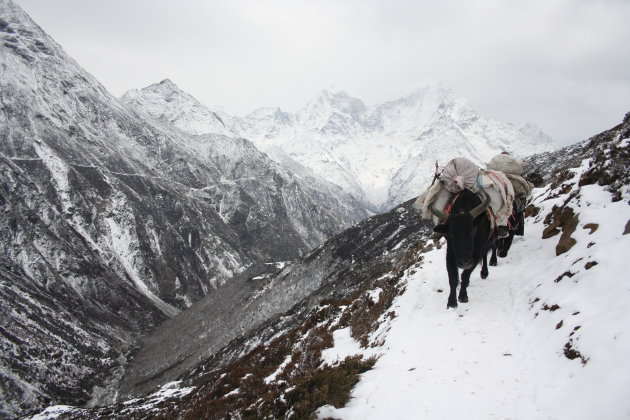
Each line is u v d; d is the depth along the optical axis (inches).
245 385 541.6
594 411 212.1
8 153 6668.3
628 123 456.8
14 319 3713.1
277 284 3225.9
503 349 311.0
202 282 6732.3
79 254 5625.0
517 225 461.7
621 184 404.8
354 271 2551.7
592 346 250.7
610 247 329.7
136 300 5442.9
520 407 244.8
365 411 278.5
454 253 354.3
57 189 6446.9
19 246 5088.6
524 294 376.8
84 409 1722.4
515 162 455.8
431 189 386.6
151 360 3467.0
